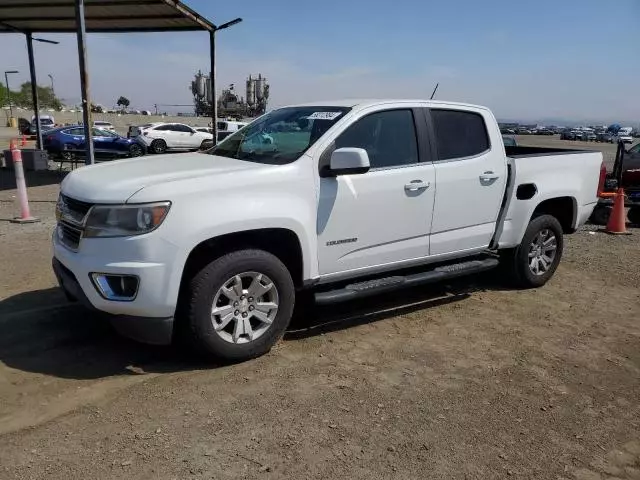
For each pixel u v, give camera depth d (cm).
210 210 369
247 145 477
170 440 306
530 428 336
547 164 589
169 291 360
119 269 353
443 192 494
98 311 371
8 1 1264
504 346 457
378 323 497
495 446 315
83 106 1009
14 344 421
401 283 475
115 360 401
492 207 540
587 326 511
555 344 466
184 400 349
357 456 299
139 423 321
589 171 638
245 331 399
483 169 524
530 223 592
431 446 312
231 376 383
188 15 1308
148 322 366
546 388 387
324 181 423
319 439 313
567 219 641
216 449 300
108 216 357
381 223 458
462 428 331
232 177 383
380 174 452
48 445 297
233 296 389
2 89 8156
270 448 303
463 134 518
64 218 395
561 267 720
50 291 540
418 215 481
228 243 399
